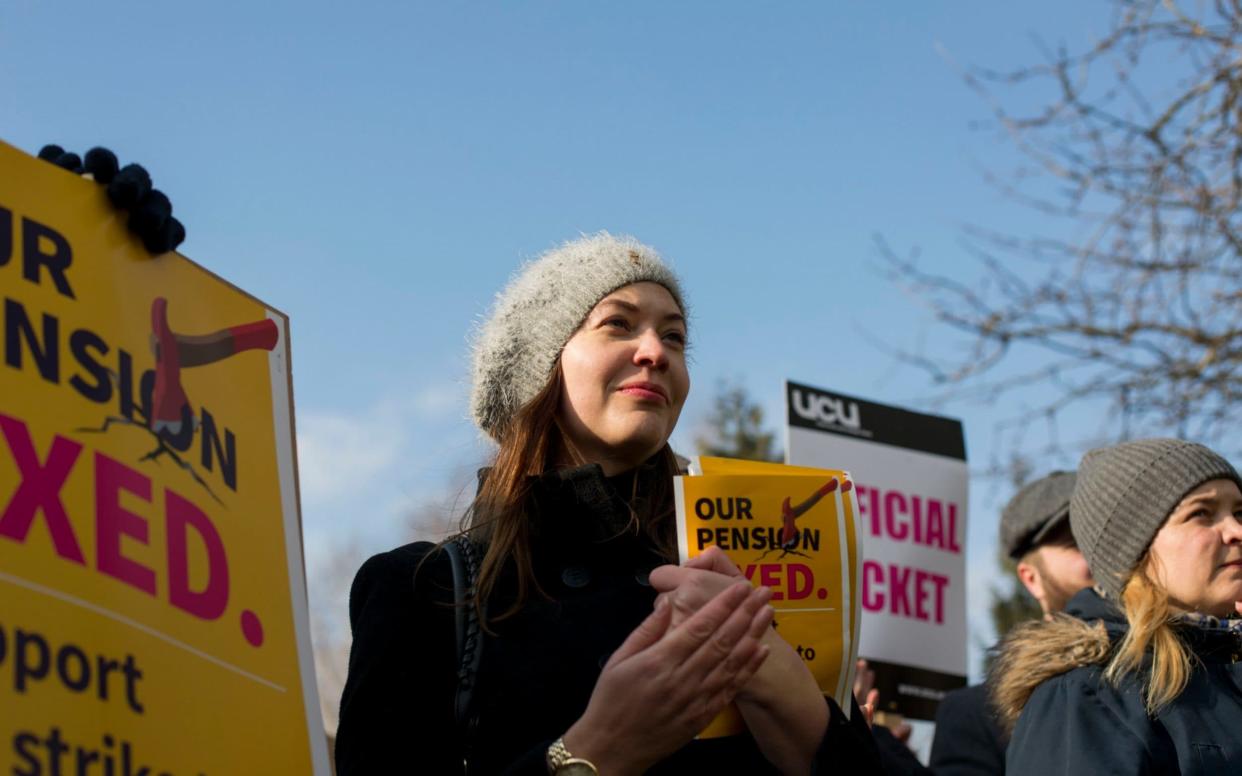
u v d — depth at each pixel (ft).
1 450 5.77
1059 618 10.33
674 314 8.67
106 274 6.45
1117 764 9.14
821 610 7.53
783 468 7.95
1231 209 24.29
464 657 7.50
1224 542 10.33
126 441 6.29
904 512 17.35
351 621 7.96
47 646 5.69
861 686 15.26
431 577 7.80
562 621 7.63
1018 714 10.25
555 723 7.31
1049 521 14.89
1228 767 9.25
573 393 8.39
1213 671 9.89
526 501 8.03
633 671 6.61
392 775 7.23
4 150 6.17
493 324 9.12
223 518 6.67
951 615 17.22
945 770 13.29
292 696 6.73
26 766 5.49
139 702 5.97
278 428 7.21
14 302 6.02
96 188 6.54
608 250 8.72
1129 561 10.52
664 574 7.00
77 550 5.91
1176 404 24.49
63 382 6.10
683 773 7.29
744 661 6.64
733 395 73.36
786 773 7.17
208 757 6.20
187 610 6.33
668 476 8.55
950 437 17.98
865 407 17.56
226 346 7.02
